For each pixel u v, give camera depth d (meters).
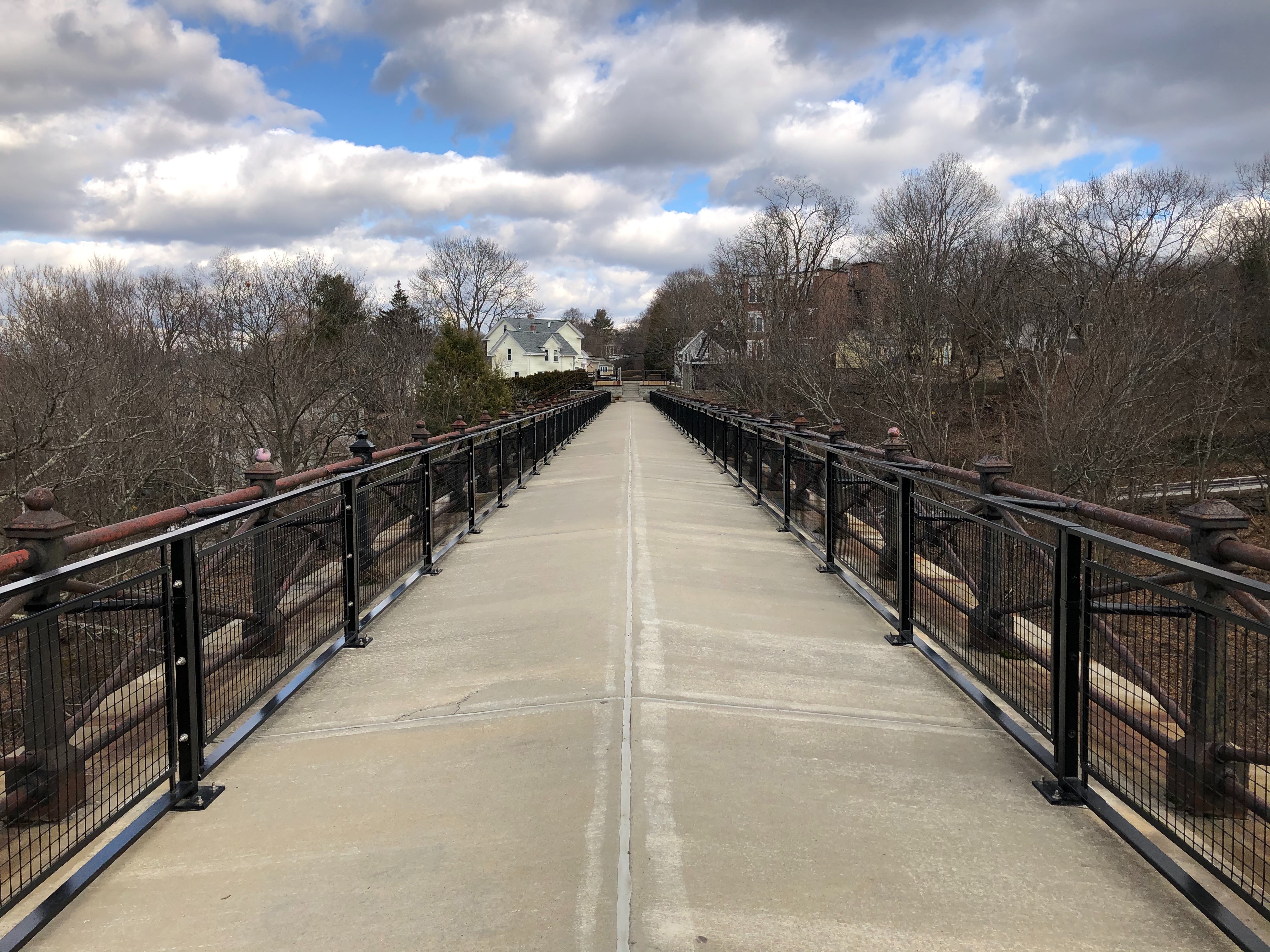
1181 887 2.44
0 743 2.82
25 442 14.14
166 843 2.87
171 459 18.56
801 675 4.50
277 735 3.82
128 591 3.01
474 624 5.54
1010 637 3.79
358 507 5.39
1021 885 2.54
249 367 23.14
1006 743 3.64
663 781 3.22
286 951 2.25
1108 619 3.62
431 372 30.08
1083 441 21.12
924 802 3.08
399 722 3.94
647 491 11.38
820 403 30.12
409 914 2.41
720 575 6.77
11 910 2.41
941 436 26.70
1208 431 23.70
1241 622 2.27
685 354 78.38
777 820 2.93
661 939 2.26
